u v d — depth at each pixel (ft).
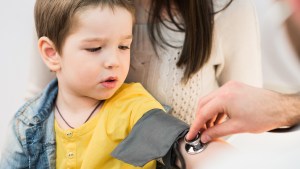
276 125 2.33
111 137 2.68
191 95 3.12
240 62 3.26
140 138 2.43
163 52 3.13
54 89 3.08
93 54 2.65
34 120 2.97
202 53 3.01
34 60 3.56
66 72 2.80
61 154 2.87
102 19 2.58
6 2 4.68
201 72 3.10
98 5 2.60
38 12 2.89
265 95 2.34
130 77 3.27
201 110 2.31
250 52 3.23
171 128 2.38
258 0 3.07
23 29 4.65
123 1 2.68
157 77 3.16
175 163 2.29
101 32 2.59
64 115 2.93
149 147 2.34
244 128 2.31
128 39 2.70
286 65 2.85
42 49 2.89
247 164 2.10
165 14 3.11
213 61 3.16
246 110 2.28
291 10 1.77
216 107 2.29
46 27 2.82
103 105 2.83
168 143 2.29
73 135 2.81
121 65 2.69
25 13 4.65
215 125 2.33
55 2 2.72
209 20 3.02
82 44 2.64
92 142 2.69
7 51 4.71
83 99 2.86
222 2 3.11
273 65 2.96
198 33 3.01
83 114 2.86
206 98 2.37
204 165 2.16
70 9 2.64
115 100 2.79
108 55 2.63
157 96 3.18
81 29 2.62
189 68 3.03
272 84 3.08
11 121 3.07
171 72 3.11
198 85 3.12
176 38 3.09
